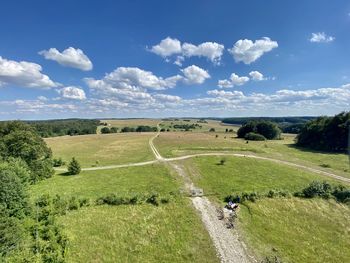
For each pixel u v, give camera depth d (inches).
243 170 2770.7
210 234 1573.6
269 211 1862.7
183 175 2620.6
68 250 1384.1
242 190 2183.8
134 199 1979.6
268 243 1510.8
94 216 1774.1
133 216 1775.3
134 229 1619.1
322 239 1574.8
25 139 2817.4
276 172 2706.7
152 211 1844.2
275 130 5925.2
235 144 4382.4
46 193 2091.5
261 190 2176.4
